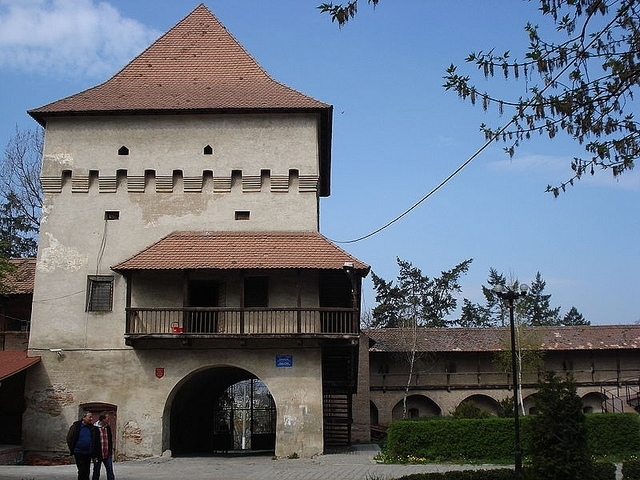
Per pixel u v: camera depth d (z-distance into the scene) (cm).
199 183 3138
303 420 2848
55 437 2905
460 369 5456
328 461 2638
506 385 5384
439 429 2664
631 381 5412
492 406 5434
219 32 3684
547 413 1593
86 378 2952
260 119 3203
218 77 3472
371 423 5384
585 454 1566
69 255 3084
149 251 2964
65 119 3200
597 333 5550
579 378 5425
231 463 2620
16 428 2956
